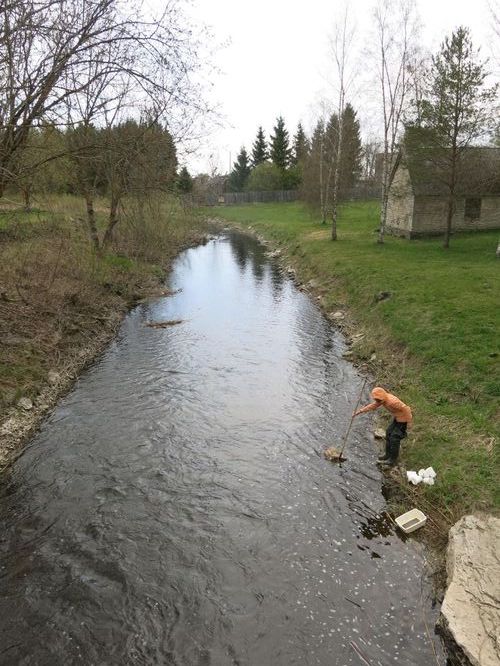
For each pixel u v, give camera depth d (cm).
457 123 2302
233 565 717
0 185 1111
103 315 1844
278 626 622
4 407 1085
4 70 1016
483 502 774
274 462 969
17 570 705
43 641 603
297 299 2275
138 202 2878
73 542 760
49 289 1681
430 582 684
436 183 2895
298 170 8038
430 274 1953
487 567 639
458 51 2192
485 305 1482
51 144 1409
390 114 2758
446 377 1144
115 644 600
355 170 6506
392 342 1440
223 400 1236
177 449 1014
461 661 546
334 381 1341
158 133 2036
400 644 596
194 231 4819
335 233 3127
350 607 647
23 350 1334
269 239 4381
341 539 768
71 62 1030
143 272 2609
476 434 932
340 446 1021
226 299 2314
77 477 920
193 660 581
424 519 786
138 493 877
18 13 962
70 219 2942
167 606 650
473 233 3028
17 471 935
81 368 1430
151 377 1380
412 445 966
